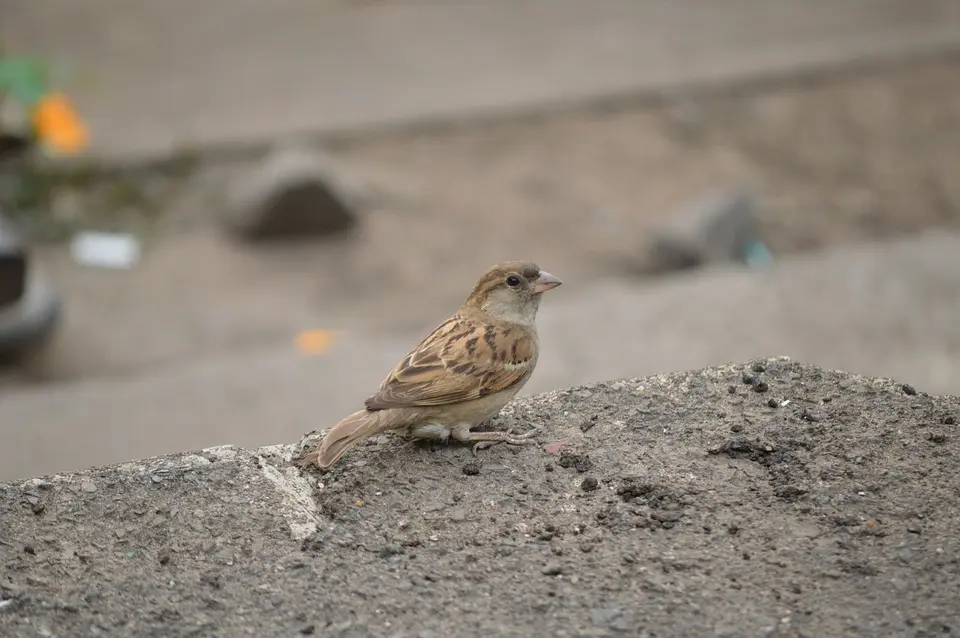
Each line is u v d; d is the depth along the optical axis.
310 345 15.53
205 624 4.61
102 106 21.62
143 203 19.25
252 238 18.42
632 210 19.62
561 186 20.30
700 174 20.83
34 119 16.78
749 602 4.56
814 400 5.89
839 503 5.07
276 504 5.30
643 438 5.72
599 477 5.43
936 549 4.75
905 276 14.34
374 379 13.09
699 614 4.51
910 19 26.75
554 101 22.55
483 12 27.12
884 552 4.77
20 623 4.61
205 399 12.72
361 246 18.41
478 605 4.63
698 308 14.01
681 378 6.22
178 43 24.48
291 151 19.22
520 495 5.34
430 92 22.77
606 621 4.50
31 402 12.74
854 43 25.33
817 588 4.61
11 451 11.70
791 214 19.59
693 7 27.55
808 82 23.86
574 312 14.12
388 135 21.42
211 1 26.97
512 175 20.58
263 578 4.85
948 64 24.75
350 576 4.84
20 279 14.66
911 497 5.07
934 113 23.05
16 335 14.76
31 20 25.22
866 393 5.91
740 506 5.12
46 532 5.10
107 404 12.64
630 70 23.89
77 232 18.44
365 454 5.80
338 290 17.17
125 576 4.86
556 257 18.17
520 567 4.84
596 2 27.89
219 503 5.29
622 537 4.98
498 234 18.81
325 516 5.31
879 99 23.41
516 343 6.06
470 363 5.85
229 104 21.89
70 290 16.97
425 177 20.42
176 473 5.48
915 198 20.25
